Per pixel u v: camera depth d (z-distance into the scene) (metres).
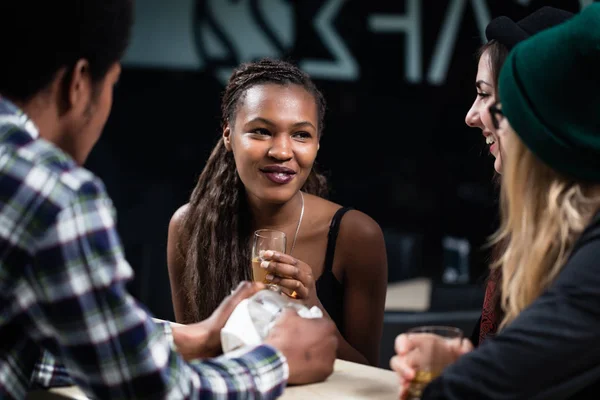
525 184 1.02
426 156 5.61
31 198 0.91
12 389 0.99
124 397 0.95
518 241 1.04
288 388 1.15
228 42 5.46
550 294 0.94
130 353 0.94
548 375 0.91
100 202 0.94
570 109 0.94
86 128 1.03
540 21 1.41
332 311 1.84
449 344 1.07
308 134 1.72
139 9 5.48
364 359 1.68
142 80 5.62
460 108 5.41
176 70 5.58
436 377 0.98
